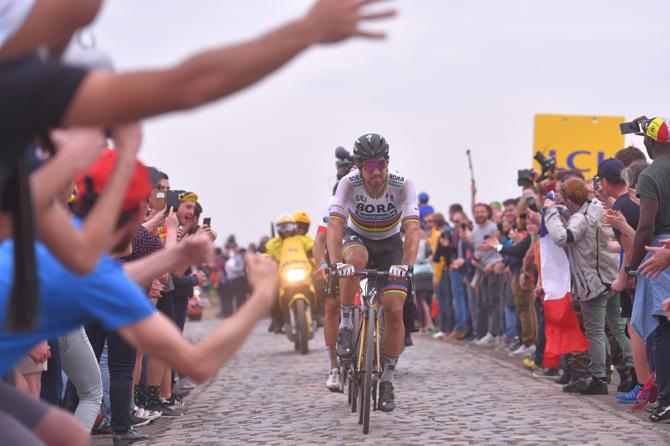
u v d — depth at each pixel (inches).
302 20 109.3
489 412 458.3
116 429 392.5
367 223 478.0
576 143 791.1
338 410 487.2
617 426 400.8
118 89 111.2
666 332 405.4
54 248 138.7
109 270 156.4
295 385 618.2
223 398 564.1
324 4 109.3
